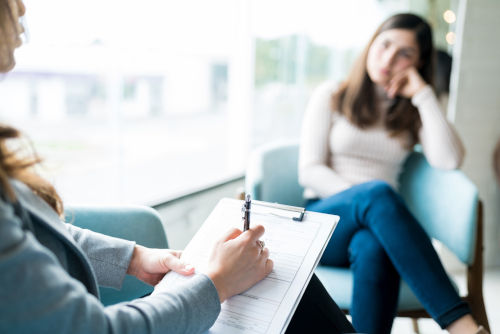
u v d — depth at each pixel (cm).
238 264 60
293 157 167
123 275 72
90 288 54
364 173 157
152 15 169
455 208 134
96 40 150
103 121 168
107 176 170
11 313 37
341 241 127
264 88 236
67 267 53
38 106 166
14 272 37
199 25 193
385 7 303
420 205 156
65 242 51
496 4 197
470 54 200
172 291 53
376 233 116
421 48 156
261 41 225
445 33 277
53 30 129
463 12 195
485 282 212
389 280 112
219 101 251
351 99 156
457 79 201
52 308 39
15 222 39
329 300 83
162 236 100
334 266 132
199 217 182
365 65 157
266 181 147
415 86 155
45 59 137
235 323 57
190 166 282
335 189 145
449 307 106
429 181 153
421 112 156
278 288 62
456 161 150
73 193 161
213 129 295
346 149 157
